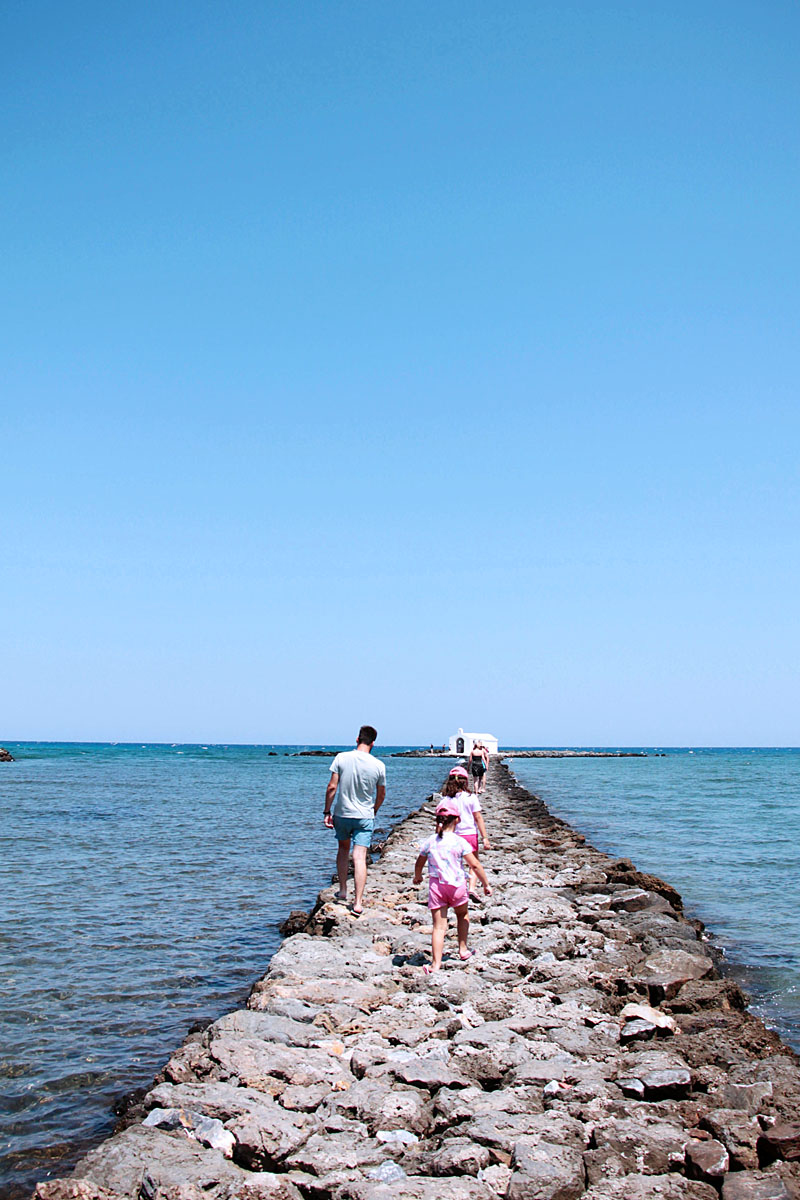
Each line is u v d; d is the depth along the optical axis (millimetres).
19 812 33000
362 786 12258
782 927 14445
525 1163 5297
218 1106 6203
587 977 9391
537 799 38719
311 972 9547
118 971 11508
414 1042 7438
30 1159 6660
